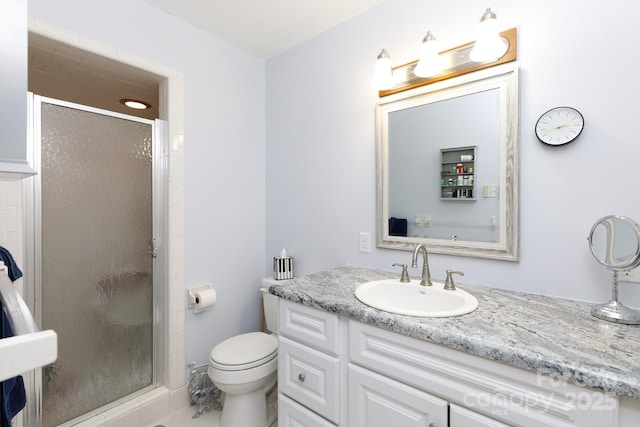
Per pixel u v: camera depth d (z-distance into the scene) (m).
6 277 0.72
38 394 0.73
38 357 0.38
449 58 1.42
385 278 1.51
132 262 1.67
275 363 1.58
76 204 1.46
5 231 1.19
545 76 1.20
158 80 1.80
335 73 1.89
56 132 1.39
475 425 0.84
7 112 0.45
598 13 1.10
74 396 1.45
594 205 1.12
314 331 1.22
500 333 0.87
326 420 1.18
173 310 1.75
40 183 1.34
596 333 0.87
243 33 1.96
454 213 1.44
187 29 1.83
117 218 1.61
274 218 2.27
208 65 1.94
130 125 1.66
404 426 0.97
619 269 1.00
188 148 1.84
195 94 1.88
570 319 0.97
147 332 1.74
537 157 1.23
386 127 1.65
